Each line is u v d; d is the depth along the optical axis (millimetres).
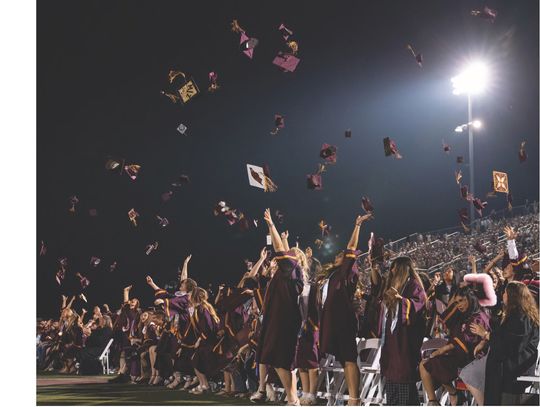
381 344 7137
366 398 7344
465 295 6688
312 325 7543
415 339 6574
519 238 17875
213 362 9711
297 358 7566
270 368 8180
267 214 7418
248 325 9391
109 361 15938
